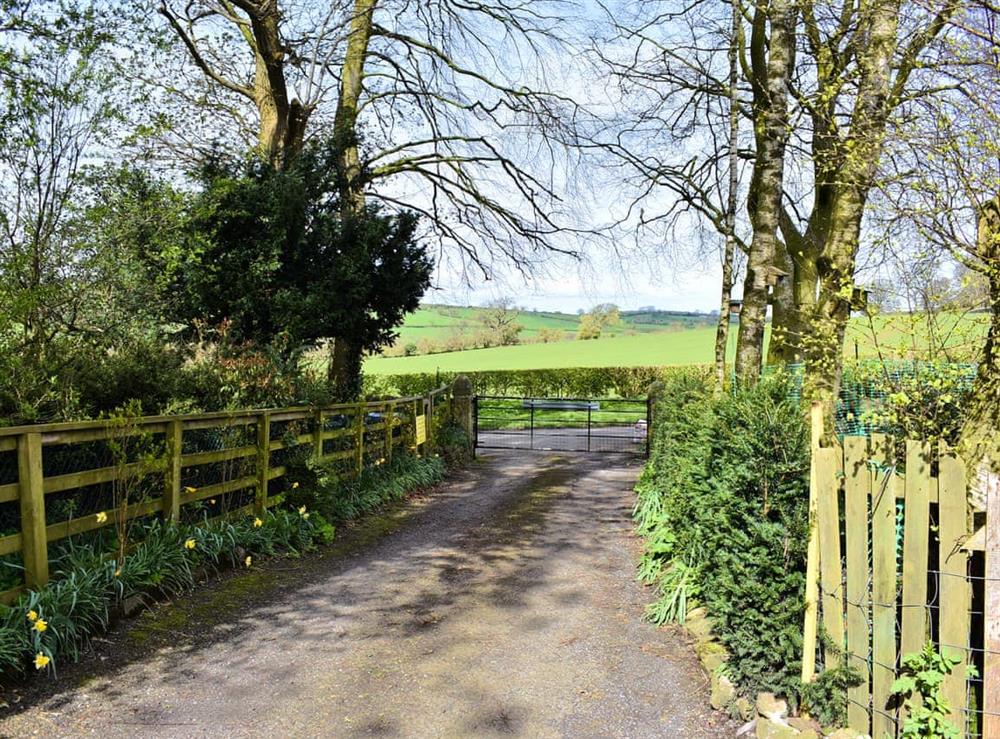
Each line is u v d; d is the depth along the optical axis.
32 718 3.68
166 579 5.51
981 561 3.16
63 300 8.07
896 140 4.48
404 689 4.19
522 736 3.69
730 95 8.55
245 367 8.21
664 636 5.04
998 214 3.69
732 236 8.41
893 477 3.28
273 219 11.34
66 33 7.69
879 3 5.96
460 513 9.53
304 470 7.91
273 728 3.72
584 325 54.75
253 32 13.62
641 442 18.62
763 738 3.58
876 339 4.22
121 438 5.29
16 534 4.34
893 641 3.26
